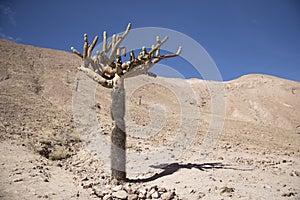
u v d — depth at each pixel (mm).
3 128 10836
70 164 8281
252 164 8773
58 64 63781
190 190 5473
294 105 98375
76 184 6016
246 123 40906
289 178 7008
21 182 5543
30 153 8219
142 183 6301
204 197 5117
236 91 102188
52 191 5289
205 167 7605
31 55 65812
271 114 84250
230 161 9102
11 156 7441
